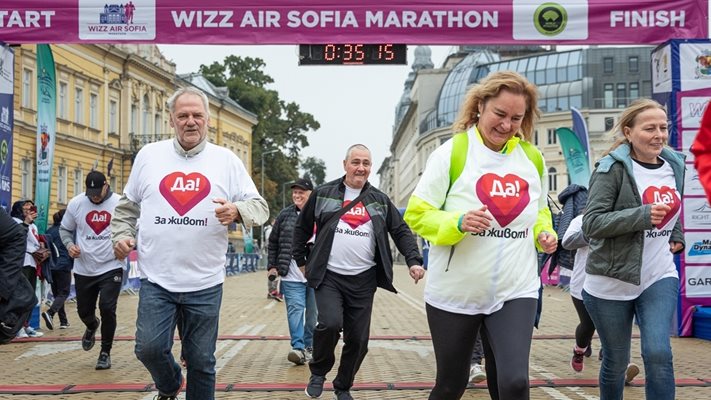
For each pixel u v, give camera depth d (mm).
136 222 4961
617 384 4863
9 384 7262
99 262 8133
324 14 11227
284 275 8672
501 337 3871
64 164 39906
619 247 4676
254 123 74062
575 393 6867
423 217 3955
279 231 8891
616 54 73750
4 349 9844
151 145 4910
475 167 3986
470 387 7125
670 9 11086
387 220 6609
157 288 4660
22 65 34156
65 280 12609
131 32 11211
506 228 3961
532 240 4070
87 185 8023
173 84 54406
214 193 4734
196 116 4762
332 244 6340
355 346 6340
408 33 11195
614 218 4543
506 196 3949
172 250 4648
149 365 4664
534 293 3998
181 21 11211
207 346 4727
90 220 8125
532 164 4078
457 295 3971
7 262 4477
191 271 4676
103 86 44500
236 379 7574
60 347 10016
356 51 11414
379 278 6438
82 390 6910
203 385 4773
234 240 60125
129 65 47062
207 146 4867
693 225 11094
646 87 73125
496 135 3971
